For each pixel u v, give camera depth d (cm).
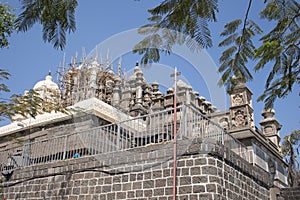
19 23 393
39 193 1199
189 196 876
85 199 1064
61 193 1135
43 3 384
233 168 999
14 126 1838
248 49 510
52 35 406
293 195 1368
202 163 889
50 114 1659
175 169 911
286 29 517
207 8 352
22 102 1139
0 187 1307
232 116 1384
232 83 527
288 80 591
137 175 981
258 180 1177
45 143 1315
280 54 532
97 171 1074
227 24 496
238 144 1256
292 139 1744
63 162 1179
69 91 1903
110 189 1022
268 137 1648
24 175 1280
